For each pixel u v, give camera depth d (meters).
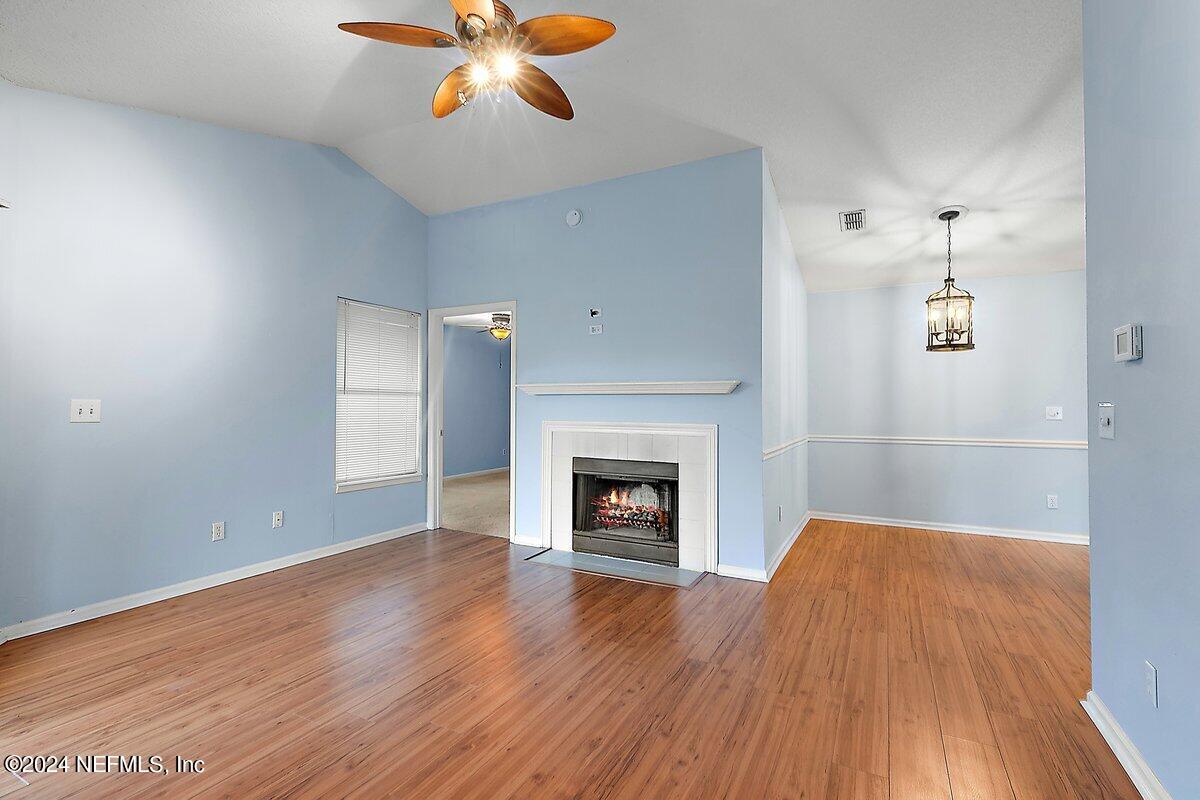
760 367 3.73
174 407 3.39
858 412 5.77
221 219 3.63
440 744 1.93
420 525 5.17
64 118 2.96
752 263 3.76
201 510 3.52
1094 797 1.67
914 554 4.46
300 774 1.77
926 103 2.96
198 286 3.51
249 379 3.78
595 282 4.37
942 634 2.88
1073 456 4.96
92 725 2.04
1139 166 1.67
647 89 3.27
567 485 4.48
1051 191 3.69
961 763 1.83
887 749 1.91
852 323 5.82
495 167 4.36
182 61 2.89
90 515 3.04
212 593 3.45
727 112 3.36
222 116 3.51
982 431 5.29
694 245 3.97
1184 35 1.41
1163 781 1.55
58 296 2.93
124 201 3.17
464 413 9.65
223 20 2.63
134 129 3.22
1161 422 1.55
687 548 3.98
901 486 5.58
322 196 4.25
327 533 4.30
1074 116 2.92
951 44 2.56
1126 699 1.81
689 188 3.99
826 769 1.80
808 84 2.99
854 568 4.06
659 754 1.88
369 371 4.68
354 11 2.62
